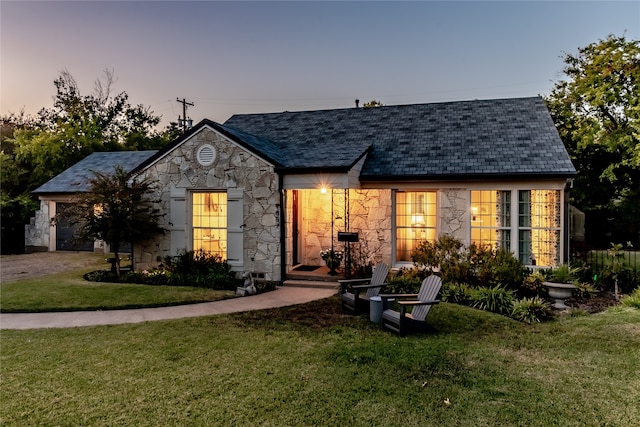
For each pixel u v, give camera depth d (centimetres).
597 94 1393
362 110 1419
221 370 480
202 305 812
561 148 1000
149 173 1133
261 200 1039
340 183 979
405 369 480
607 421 363
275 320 701
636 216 1609
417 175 1007
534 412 379
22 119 3081
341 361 505
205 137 1081
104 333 629
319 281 1029
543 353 537
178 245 1111
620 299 841
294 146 1204
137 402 400
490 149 1048
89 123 2495
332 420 364
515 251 985
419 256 952
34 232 1789
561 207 962
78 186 1669
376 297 700
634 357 517
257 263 1048
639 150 1270
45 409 387
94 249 1717
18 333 630
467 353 535
